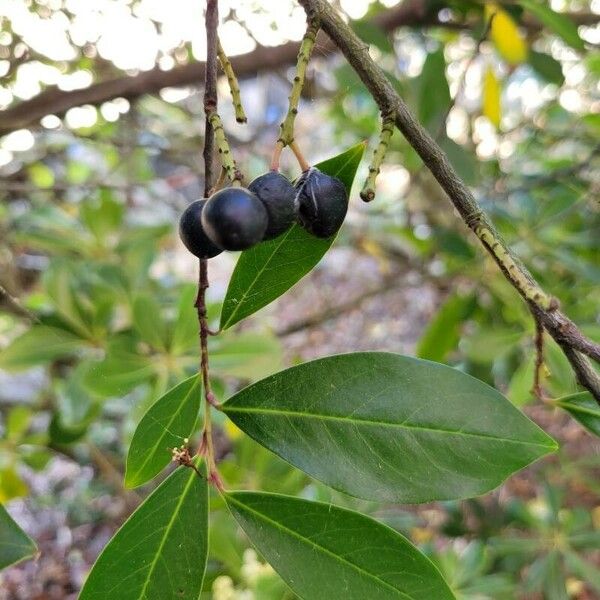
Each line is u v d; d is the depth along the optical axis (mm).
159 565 130
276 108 472
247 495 132
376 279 633
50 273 288
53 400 377
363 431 129
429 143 129
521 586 350
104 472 369
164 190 502
